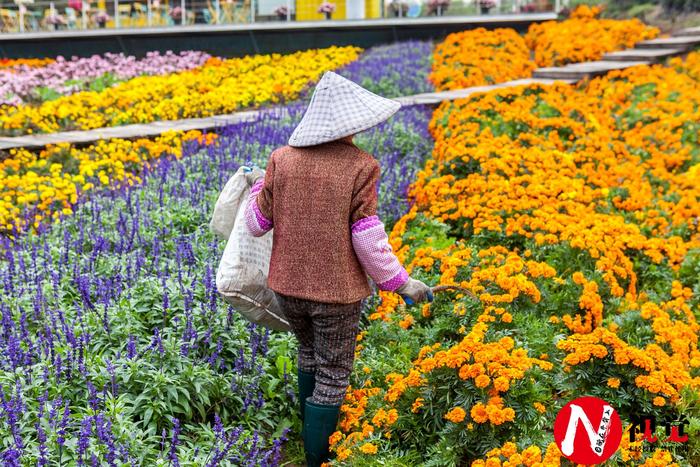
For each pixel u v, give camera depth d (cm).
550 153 806
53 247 589
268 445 418
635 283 597
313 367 400
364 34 2259
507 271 508
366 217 352
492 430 368
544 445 358
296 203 356
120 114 1315
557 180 723
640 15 2119
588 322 490
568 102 1105
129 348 403
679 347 439
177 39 2355
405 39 2252
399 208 721
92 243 602
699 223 722
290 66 1933
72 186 813
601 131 984
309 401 384
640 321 491
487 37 1945
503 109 994
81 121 1286
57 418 356
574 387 397
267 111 1238
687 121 1053
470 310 478
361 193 353
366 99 360
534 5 2194
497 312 461
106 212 684
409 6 2277
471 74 1627
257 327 466
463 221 667
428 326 508
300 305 368
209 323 453
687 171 936
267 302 406
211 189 755
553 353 443
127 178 810
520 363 380
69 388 394
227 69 1978
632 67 1478
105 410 371
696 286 589
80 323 448
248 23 2275
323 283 357
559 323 495
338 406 384
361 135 967
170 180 780
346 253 358
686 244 679
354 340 380
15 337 411
